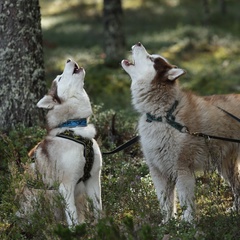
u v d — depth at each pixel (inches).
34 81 606.2
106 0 1385.3
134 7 2504.9
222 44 1701.5
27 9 597.6
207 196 417.7
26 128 576.7
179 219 390.6
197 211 403.9
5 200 435.5
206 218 384.8
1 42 595.5
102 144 569.9
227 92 1114.1
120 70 1284.4
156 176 444.5
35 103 605.9
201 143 427.2
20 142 548.4
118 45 1384.1
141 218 378.3
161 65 434.3
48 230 368.2
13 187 405.7
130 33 1963.6
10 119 599.8
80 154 405.4
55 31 2041.1
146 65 437.4
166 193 406.0
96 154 418.6
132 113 788.0
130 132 601.0
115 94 1075.3
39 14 614.5
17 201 402.9
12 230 403.9
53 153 408.8
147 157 443.2
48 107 417.7
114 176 504.1
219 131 440.1
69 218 398.6
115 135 596.1
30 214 384.2
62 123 417.1
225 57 1539.1
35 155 425.4
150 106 431.5
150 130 433.4
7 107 599.8
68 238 335.3
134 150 572.4
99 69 1311.5
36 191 410.9
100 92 1089.4
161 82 430.3
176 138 424.5
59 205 373.1
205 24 1905.8
